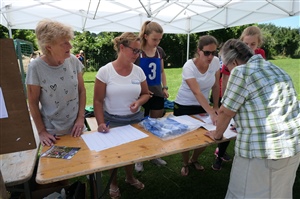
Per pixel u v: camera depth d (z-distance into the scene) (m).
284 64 13.80
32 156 1.27
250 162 1.23
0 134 0.88
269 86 1.19
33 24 5.55
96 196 1.60
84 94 1.73
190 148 1.33
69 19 5.82
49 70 1.42
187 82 1.90
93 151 1.25
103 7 5.34
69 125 1.60
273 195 1.27
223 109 1.30
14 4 4.80
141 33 2.29
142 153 1.23
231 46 1.34
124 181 2.34
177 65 15.40
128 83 1.72
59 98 1.48
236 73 1.22
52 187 1.58
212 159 2.82
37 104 1.45
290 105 1.21
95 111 1.71
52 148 1.29
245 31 2.27
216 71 2.04
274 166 1.20
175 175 2.47
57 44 1.28
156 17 6.18
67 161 1.14
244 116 1.24
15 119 0.89
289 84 1.24
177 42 15.02
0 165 1.18
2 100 0.85
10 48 0.82
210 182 2.34
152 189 2.22
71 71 1.54
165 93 2.60
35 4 4.78
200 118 1.86
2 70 0.83
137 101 1.76
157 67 2.29
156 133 1.47
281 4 4.50
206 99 1.92
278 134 1.17
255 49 2.26
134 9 5.14
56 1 4.89
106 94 1.73
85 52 14.33
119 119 1.76
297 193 2.14
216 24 6.34
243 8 5.30
